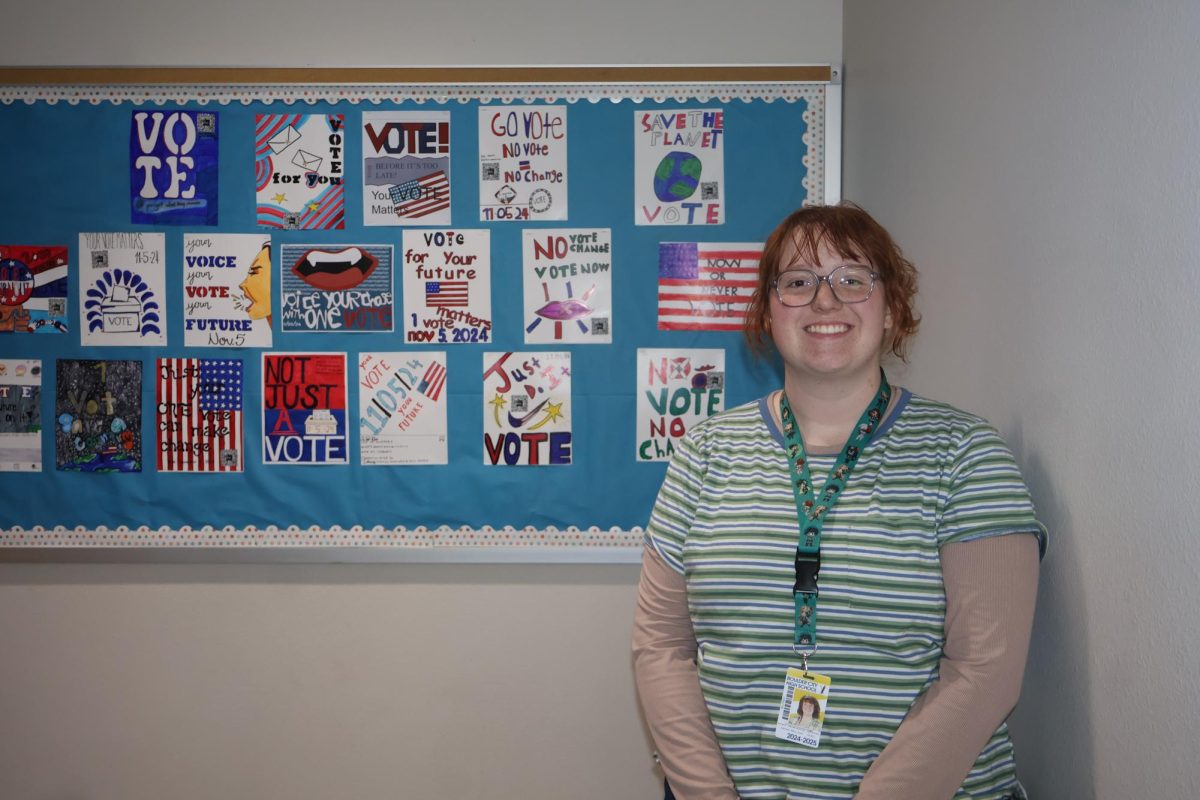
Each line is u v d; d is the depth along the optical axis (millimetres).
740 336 1950
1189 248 848
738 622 1100
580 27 1970
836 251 1105
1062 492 1098
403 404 1953
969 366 1377
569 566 1984
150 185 1937
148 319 1944
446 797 1996
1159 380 898
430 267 1945
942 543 1051
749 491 1143
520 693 1994
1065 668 1106
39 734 1984
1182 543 865
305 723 1993
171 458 1951
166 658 1984
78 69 1923
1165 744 896
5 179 1931
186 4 1948
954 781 994
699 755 1117
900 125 1653
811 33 1971
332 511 1959
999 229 1261
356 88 1936
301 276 1944
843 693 1053
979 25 1320
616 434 1959
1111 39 977
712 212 1945
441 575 1985
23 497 1954
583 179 1943
